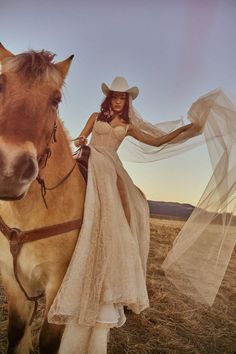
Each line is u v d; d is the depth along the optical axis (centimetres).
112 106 238
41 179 167
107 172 200
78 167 201
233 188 244
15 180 139
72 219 183
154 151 267
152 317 302
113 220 186
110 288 181
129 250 192
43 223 176
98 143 232
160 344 272
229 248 259
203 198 256
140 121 256
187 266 268
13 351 205
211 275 262
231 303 319
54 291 183
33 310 217
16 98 146
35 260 179
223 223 254
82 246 177
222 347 276
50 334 185
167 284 339
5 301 301
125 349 262
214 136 236
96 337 194
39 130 149
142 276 198
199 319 304
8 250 183
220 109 235
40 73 151
